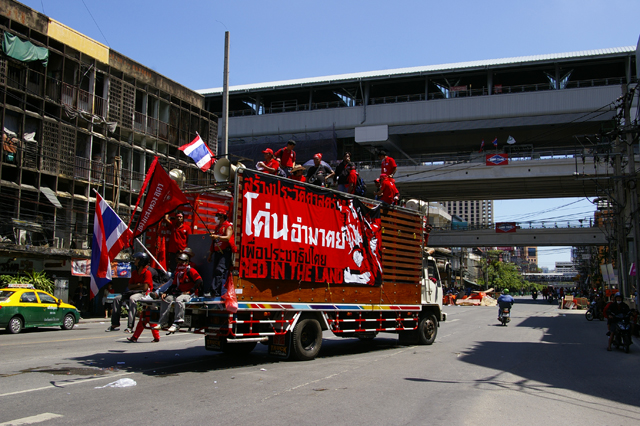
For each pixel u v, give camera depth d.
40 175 22.92
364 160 57.62
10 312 16.22
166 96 31.30
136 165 28.73
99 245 10.39
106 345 12.20
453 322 24.31
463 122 48.62
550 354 12.74
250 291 8.85
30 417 5.47
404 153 52.41
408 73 50.28
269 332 9.34
